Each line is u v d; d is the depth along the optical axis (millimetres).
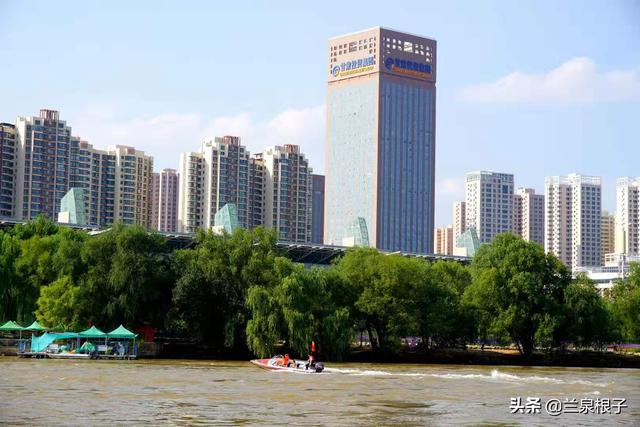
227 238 134250
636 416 65562
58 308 122125
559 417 64562
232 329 125562
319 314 125188
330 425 58969
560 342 139500
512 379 97062
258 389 80188
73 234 137625
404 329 134750
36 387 78750
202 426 57750
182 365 110250
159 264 131750
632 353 159750
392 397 75188
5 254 131250
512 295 138375
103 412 63250
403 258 140250
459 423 60812
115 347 121562
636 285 157000
